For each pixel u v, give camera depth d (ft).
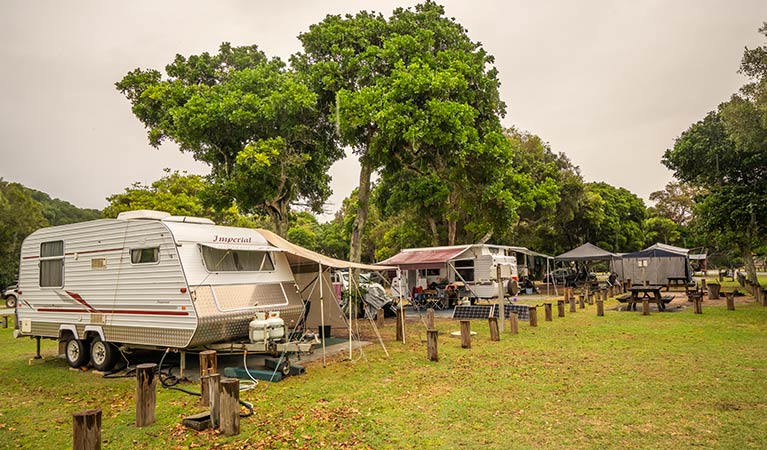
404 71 47.70
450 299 68.85
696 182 74.02
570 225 131.85
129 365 32.50
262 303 31.86
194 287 28.04
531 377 26.03
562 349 33.68
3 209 121.08
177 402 23.24
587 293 74.90
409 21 55.47
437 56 52.44
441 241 108.68
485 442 16.89
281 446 17.08
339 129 50.06
